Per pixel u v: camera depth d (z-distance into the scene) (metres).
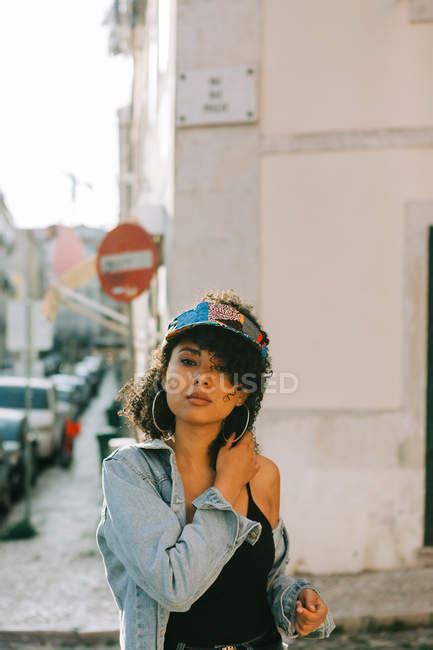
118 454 1.81
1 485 9.37
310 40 6.05
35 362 22.33
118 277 7.39
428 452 5.95
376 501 5.93
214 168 6.19
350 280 6.00
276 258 6.09
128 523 1.68
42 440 13.18
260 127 6.13
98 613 5.50
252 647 1.76
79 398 24.97
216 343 1.79
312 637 1.98
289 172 6.08
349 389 5.98
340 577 5.82
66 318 66.69
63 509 9.73
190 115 6.21
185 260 6.23
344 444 5.95
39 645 5.07
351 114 6.01
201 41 6.21
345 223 6.02
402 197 5.97
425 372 5.95
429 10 5.93
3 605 5.70
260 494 1.88
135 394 1.99
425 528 5.93
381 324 5.97
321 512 5.96
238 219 6.16
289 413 5.99
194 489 1.82
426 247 5.95
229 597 1.73
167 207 7.92
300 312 6.05
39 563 6.93
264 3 6.13
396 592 5.37
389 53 5.97
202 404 1.79
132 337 7.76
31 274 62.19
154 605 1.71
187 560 1.63
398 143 5.96
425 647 4.67
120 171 21.50
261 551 1.78
